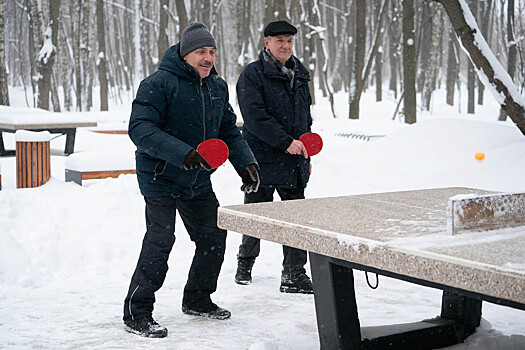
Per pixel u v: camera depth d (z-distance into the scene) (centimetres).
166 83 398
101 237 627
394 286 524
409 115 1933
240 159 426
